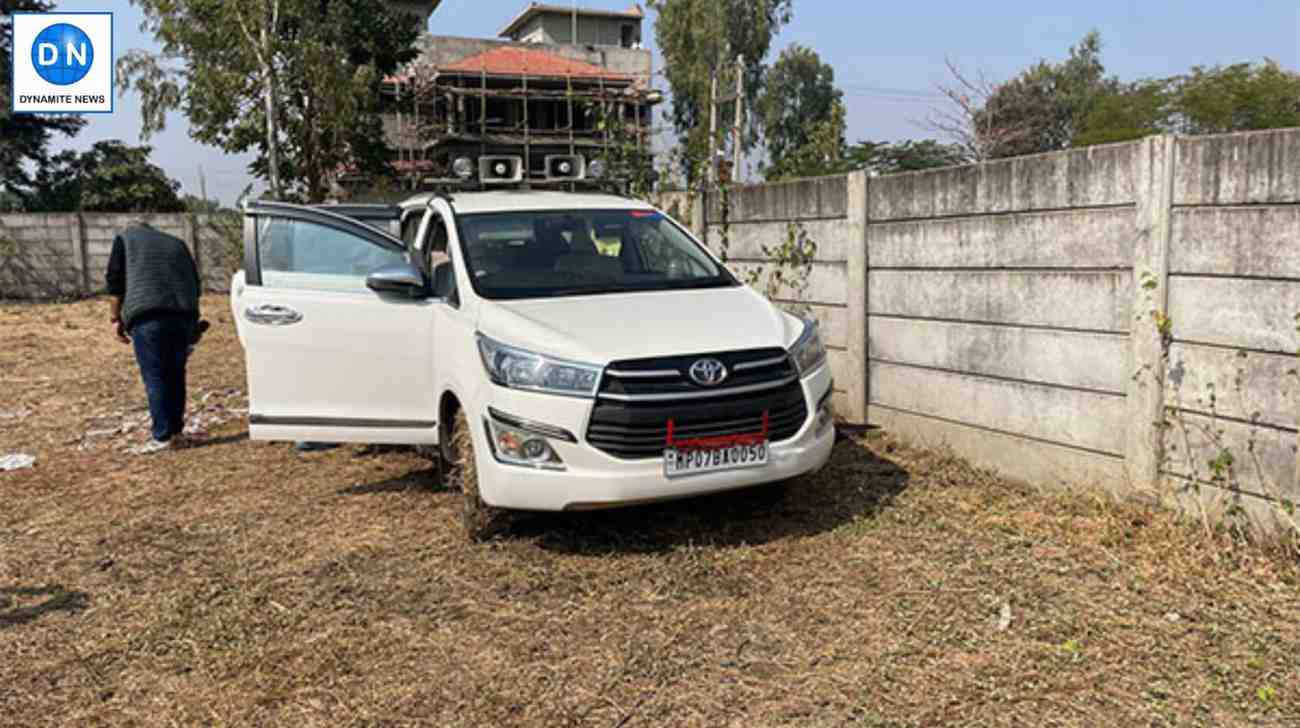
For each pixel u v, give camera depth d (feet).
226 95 77.77
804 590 14.15
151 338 23.94
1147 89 97.71
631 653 12.37
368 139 92.73
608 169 34.14
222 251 76.59
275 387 19.01
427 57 150.20
